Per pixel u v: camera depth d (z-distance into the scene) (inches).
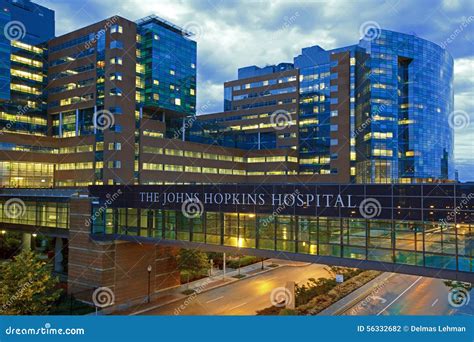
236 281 1697.8
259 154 4252.0
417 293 1540.4
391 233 832.9
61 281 1491.1
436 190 785.6
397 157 3986.2
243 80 4601.4
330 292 1482.5
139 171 3334.2
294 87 4247.0
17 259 1032.2
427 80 4512.8
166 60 3718.0
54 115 3772.1
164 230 1203.9
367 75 4045.3
